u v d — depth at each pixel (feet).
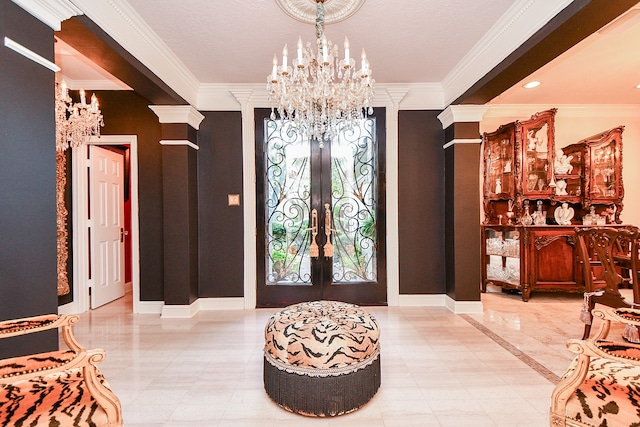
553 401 4.15
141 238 12.17
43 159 5.28
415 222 12.66
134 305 12.07
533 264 13.17
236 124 12.42
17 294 4.82
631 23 8.13
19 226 4.86
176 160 11.43
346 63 6.79
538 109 15.42
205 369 7.54
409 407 6.01
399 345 8.80
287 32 8.38
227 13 7.52
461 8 7.38
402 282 12.66
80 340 9.30
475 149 11.61
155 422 5.62
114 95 12.23
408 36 8.63
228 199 12.42
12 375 3.45
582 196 14.49
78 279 12.15
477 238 11.67
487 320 10.86
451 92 11.64
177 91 10.52
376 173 12.65
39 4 5.07
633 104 15.23
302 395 5.73
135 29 7.84
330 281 12.61
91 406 3.70
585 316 8.89
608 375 4.09
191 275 11.73
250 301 12.42
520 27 7.49
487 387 6.68
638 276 8.30
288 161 12.62
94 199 12.94
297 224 12.65
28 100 5.00
